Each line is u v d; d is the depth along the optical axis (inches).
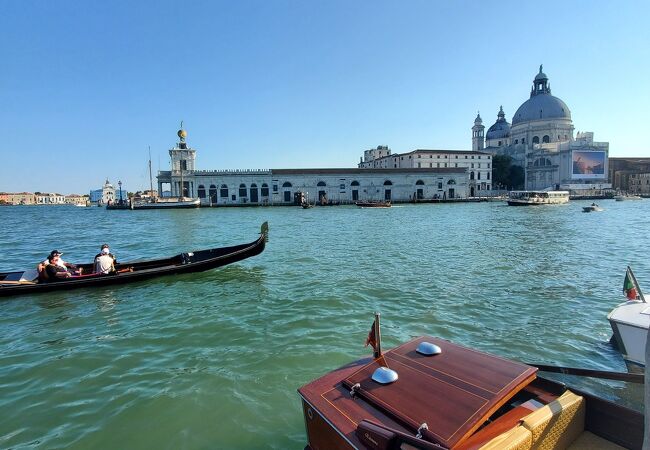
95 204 6973.4
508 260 684.7
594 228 1290.6
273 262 685.9
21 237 1306.6
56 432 212.8
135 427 215.6
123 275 530.0
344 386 171.2
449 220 1756.9
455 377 163.5
